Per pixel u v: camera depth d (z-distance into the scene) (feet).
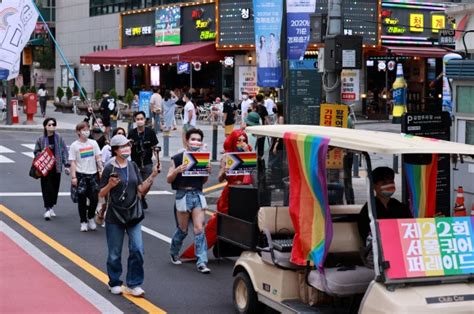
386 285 21.99
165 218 51.24
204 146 37.45
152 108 109.81
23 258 38.47
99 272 36.04
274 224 28.27
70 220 49.49
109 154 47.39
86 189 45.52
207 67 150.51
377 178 25.31
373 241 22.38
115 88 176.65
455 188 39.45
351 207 28.12
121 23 166.40
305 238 24.88
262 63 54.13
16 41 46.60
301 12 49.96
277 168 29.81
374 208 22.61
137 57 145.38
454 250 22.75
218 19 133.69
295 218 25.20
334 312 24.94
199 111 135.23
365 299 22.39
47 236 44.27
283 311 25.98
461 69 41.29
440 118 38.14
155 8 152.76
